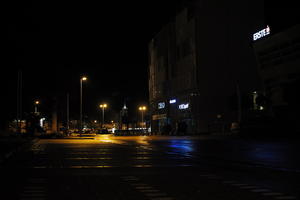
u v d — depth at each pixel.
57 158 19.84
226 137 54.50
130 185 10.48
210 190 9.67
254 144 33.31
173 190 9.67
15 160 18.70
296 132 46.47
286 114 65.25
